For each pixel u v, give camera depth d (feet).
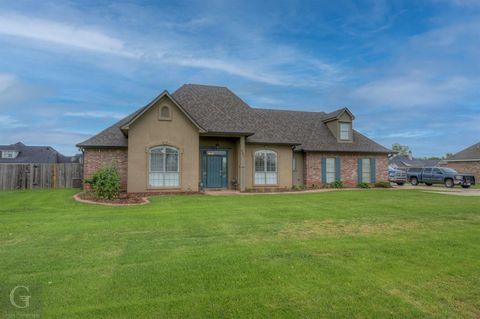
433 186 95.09
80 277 16.16
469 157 125.70
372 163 83.97
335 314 12.76
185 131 58.95
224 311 12.87
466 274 17.19
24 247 21.38
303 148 76.13
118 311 12.69
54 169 74.18
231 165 67.41
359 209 39.19
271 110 86.43
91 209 37.63
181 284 15.42
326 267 18.01
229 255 19.99
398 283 15.89
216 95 72.69
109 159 60.80
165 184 57.93
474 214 36.24
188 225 28.89
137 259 19.11
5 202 43.57
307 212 36.52
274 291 14.78
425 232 26.99
